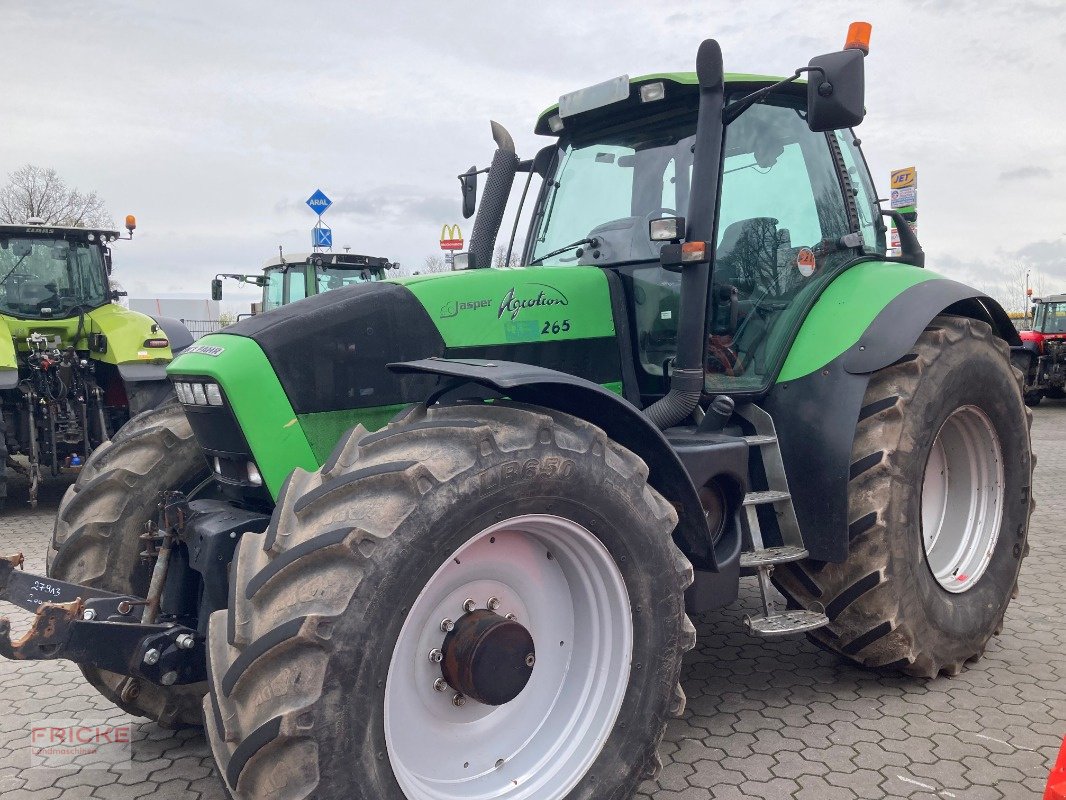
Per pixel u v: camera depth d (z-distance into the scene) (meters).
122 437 3.00
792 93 3.39
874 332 3.17
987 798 2.48
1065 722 2.95
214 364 2.42
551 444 2.15
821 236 3.46
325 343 2.52
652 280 3.21
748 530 3.06
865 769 2.65
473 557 2.18
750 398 3.24
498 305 2.88
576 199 3.51
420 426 2.09
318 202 12.30
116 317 7.68
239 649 1.88
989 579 3.54
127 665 2.18
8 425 7.18
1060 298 15.93
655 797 2.50
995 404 3.53
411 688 2.10
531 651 2.16
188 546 2.48
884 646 3.14
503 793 2.18
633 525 2.28
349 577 1.84
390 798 1.90
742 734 2.89
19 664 3.70
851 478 3.09
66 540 2.84
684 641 2.43
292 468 2.47
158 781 2.68
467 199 3.82
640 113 3.37
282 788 1.77
